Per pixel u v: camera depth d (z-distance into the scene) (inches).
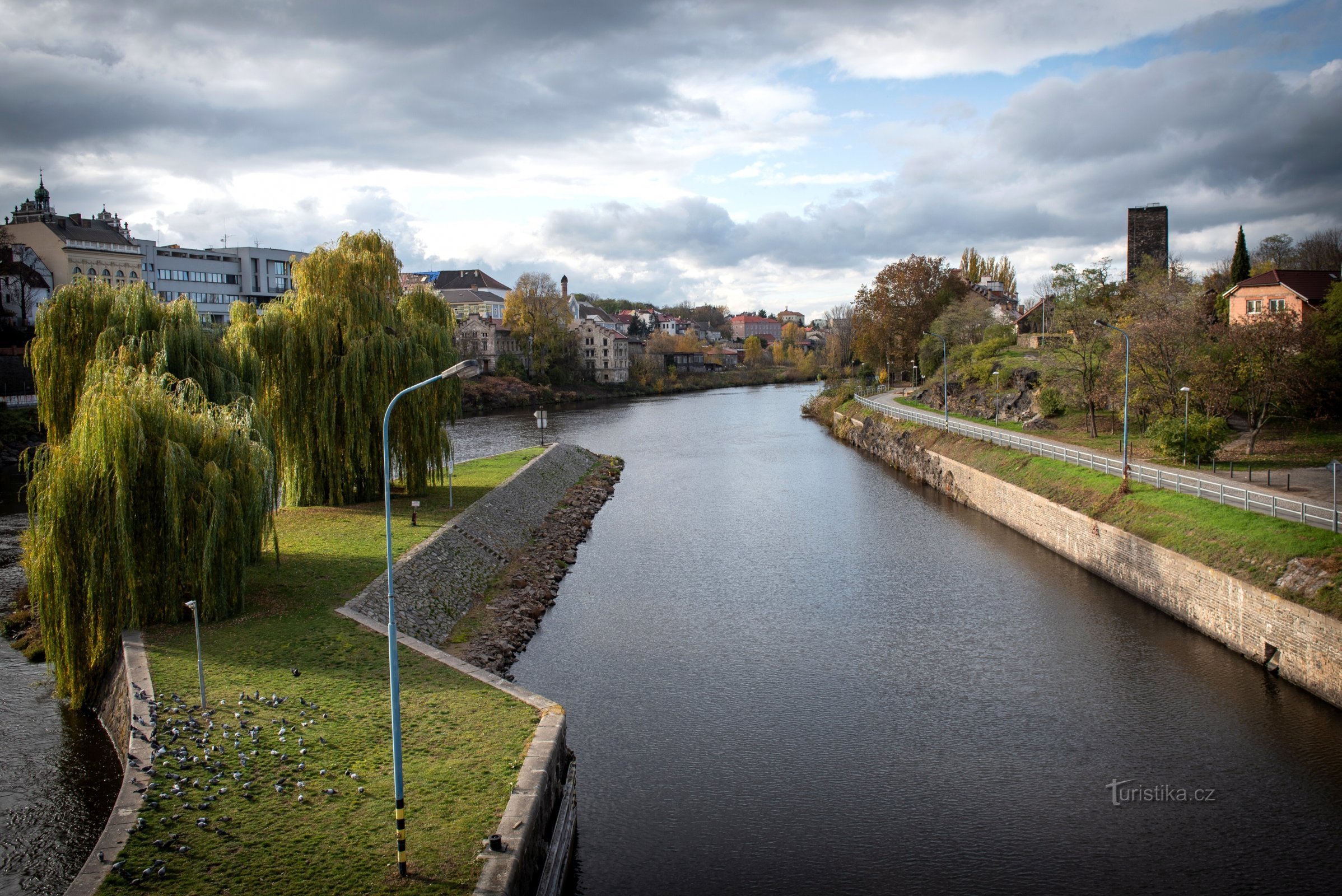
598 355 6924.2
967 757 976.9
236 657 1020.5
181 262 4972.9
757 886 756.0
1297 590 1109.1
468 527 1729.8
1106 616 1408.7
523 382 6003.9
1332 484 1589.6
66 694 1078.4
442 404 1908.2
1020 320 4084.6
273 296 5516.7
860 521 2213.3
